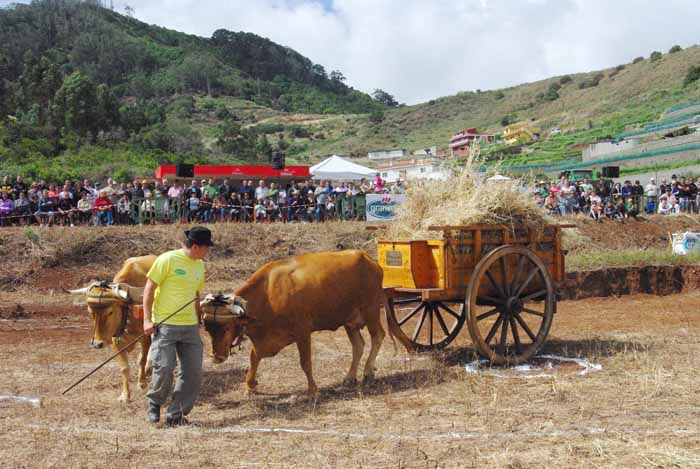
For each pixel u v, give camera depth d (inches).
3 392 346.3
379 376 374.0
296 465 236.4
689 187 1117.1
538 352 418.0
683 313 591.8
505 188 401.4
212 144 3597.4
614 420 281.3
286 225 828.6
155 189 920.3
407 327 534.6
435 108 5605.3
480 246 390.6
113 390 353.7
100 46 6742.1
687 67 3791.8
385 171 2247.8
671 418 283.1
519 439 259.1
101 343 319.0
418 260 387.9
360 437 264.7
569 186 1071.0
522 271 404.5
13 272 687.7
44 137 2251.5
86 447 258.7
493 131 4323.3
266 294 331.0
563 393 320.5
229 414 308.5
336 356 426.9
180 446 258.7
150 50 7460.6
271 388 353.4
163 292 290.7
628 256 777.6
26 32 6501.0
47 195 840.9
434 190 414.0
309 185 973.2
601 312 604.7
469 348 437.7
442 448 250.7
